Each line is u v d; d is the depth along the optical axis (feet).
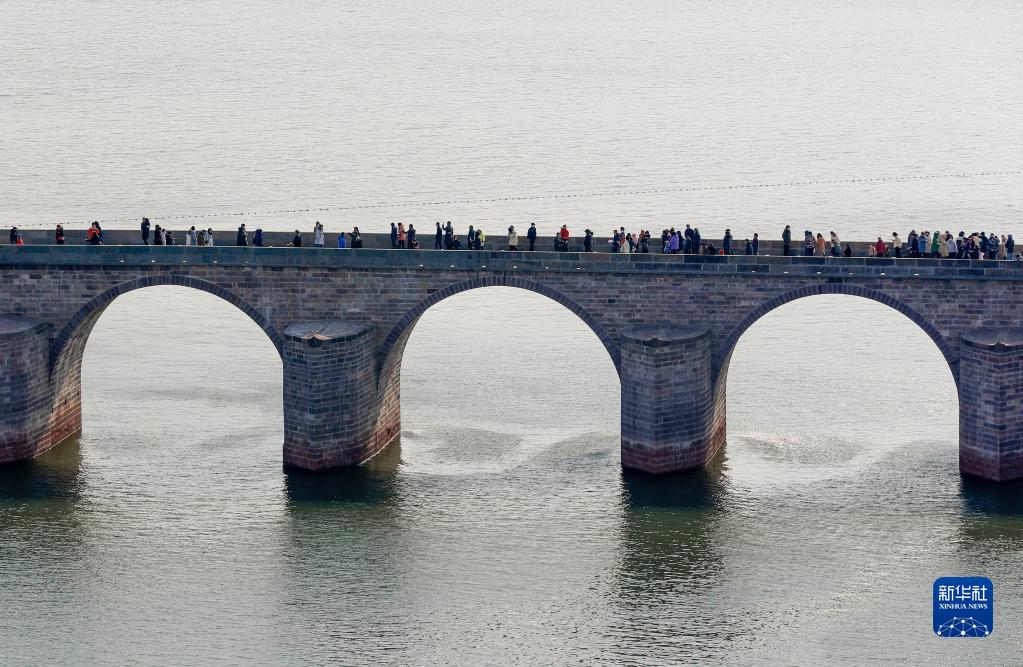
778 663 533.14
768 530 619.67
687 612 564.71
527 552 605.73
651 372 652.07
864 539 611.47
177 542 613.93
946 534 613.52
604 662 533.96
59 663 534.78
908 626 554.05
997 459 648.79
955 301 649.20
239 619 561.02
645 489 654.53
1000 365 638.12
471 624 557.33
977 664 532.73
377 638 549.54
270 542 613.93
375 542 613.93
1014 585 577.43
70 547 610.24
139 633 552.82
